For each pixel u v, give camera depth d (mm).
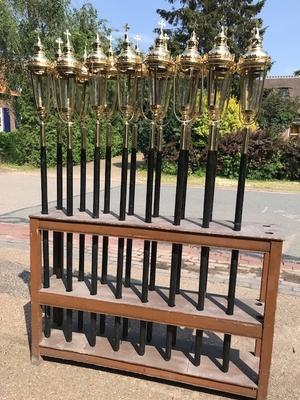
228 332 2381
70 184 2635
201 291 2447
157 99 2418
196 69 2309
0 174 13570
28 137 15359
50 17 15094
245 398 2465
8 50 14812
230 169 13828
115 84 2635
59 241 2893
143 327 2604
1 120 24750
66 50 2531
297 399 2490
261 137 13625
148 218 2496
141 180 12648
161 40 2305
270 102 21953
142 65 2451
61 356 2699
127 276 2805
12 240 5703
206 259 2412
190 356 2684
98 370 2695
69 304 2631
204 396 2480
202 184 12383
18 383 2535
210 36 22484
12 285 4055
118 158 16797
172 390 2523
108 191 2740
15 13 14773
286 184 13078
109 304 2559
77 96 2678
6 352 2861
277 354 2979
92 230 2527
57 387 2508
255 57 2156
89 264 4465
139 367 2566
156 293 2715
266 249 2246
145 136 12234
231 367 2582
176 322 2457
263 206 9523
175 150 13938
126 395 2457
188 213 8023
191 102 2367
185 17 24344
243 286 4199
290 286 4281
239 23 24531
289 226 7469
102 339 2857
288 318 3527
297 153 13492
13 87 15344
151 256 2746
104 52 2650
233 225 2473
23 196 9492
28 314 3439
